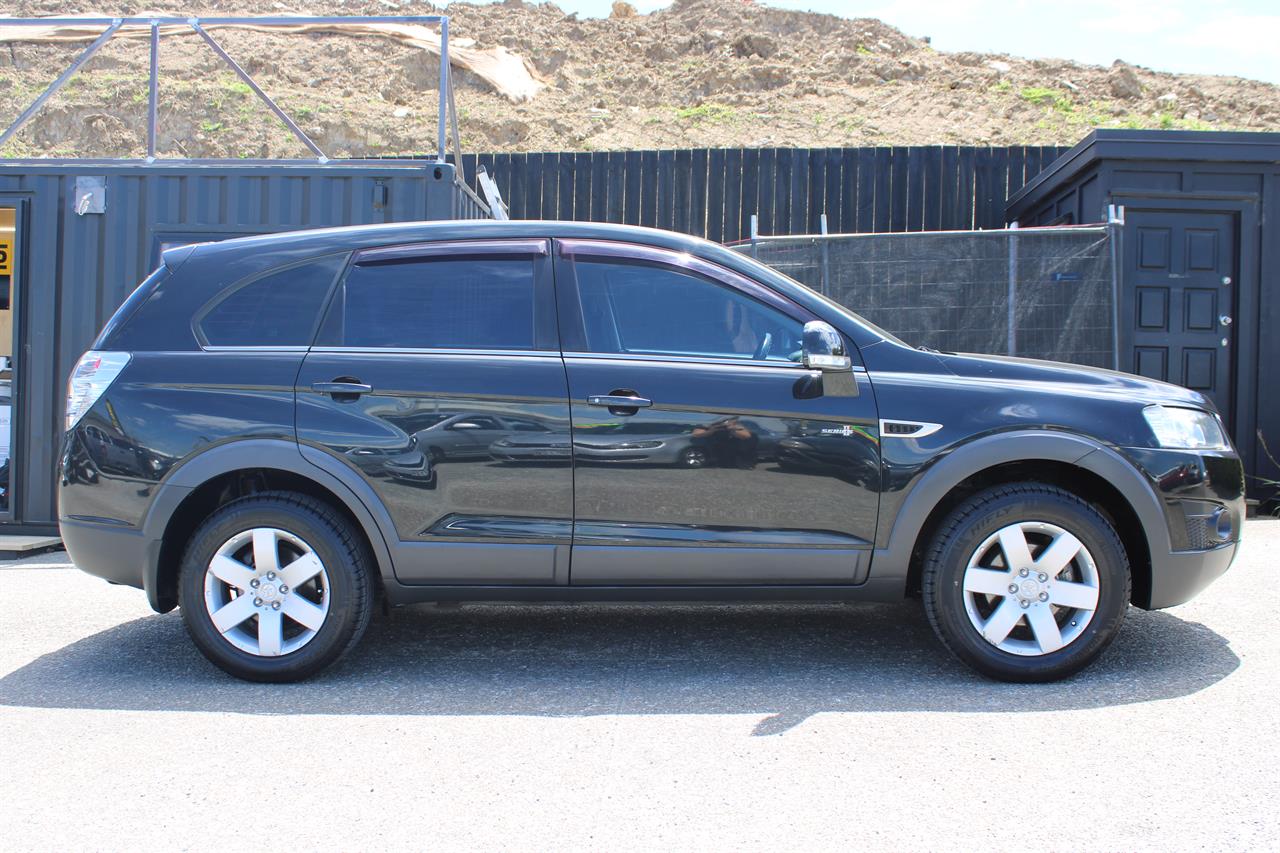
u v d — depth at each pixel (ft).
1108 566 13.67
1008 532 13.73
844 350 13.89
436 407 13.98
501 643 16.30
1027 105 64.59
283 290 14.66
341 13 89.20
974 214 32.73
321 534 14.01
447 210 25.11
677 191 33.09
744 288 14.46
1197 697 13.19
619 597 14.23
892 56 73.97
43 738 12.20
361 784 10.78
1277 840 9.30
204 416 14.11
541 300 14.43
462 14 78.64
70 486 14.38
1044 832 9.50
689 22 78.48
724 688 13.91
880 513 13.89
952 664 14.90
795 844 9.31
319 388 14.07
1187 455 13.99
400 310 14.48
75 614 18.56
